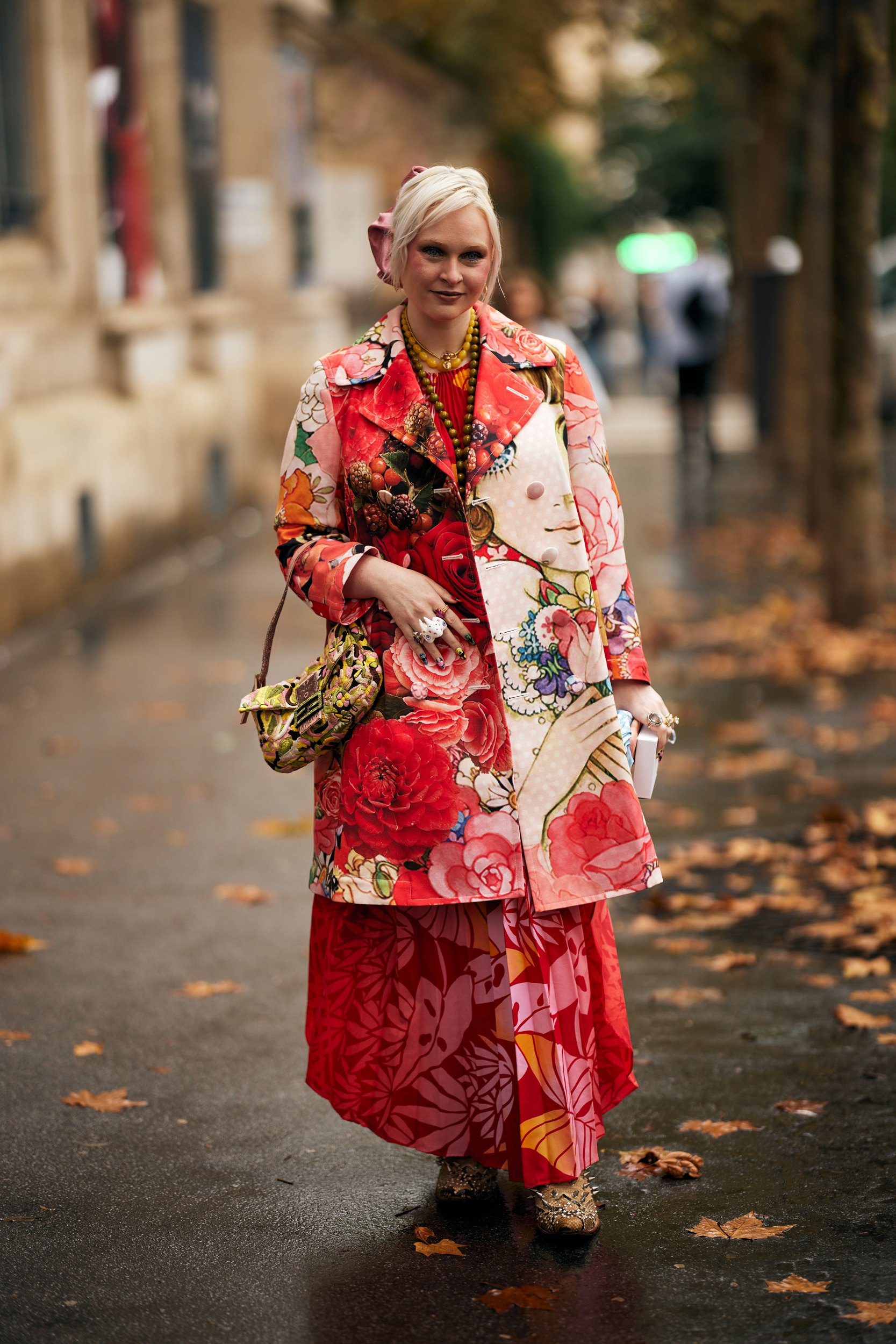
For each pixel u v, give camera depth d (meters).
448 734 4.78
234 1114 5.84
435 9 34.69
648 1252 4.80
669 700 12.49
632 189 63.56
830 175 14.02
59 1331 4.43
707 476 26.77
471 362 4.81
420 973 4.87
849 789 9.97
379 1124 4.90
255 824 9.60
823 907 7.92
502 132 51.78
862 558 14.41
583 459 4.89
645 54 30.77
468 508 4.73
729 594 16.70
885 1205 5.04
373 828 4.81
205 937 7.72
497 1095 4.88
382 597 4.75
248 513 24.33
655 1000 6.84
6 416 15.26
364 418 4.80
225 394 23.28
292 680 5.01
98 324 18.47
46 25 17.05
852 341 14.11
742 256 34.62
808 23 18.38
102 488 17.69
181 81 22.22
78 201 17.95
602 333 47.16
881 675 13.04
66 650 14.83
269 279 25.53
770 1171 5.30
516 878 4.77
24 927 7.88
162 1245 4.91
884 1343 4.26
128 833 9.44
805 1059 6.19
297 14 25.30
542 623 4.78
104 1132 5.69
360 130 37.03
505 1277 4.68
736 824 9.36
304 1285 4.66
